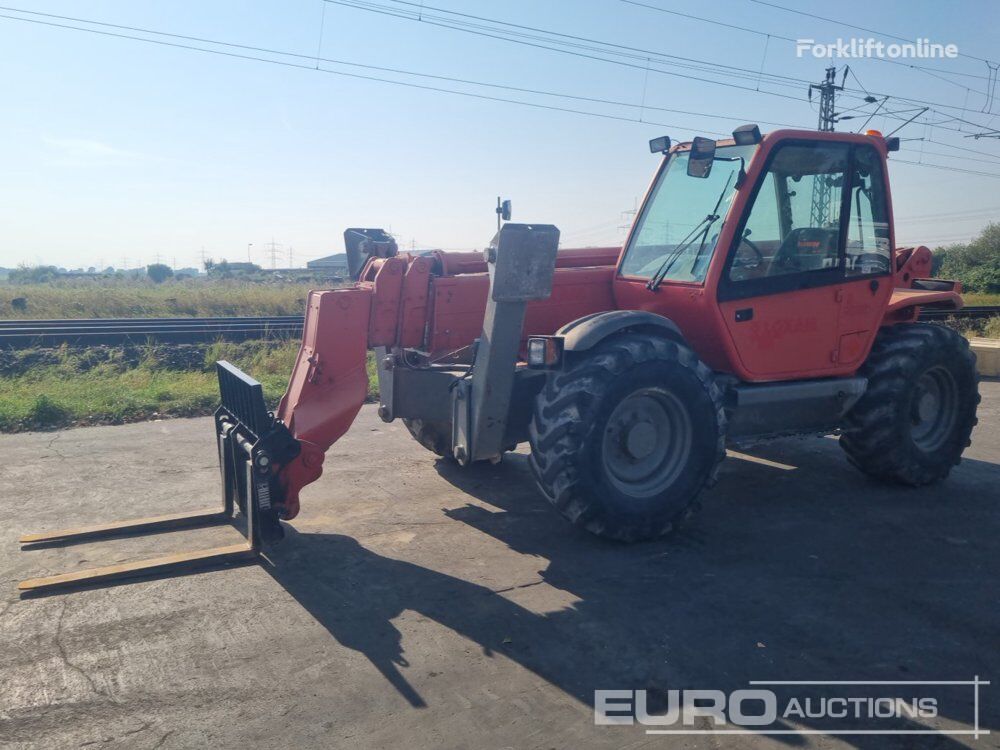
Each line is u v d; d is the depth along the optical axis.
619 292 5.05
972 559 4.17
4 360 9.24
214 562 3.93
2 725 2.60
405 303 4.55
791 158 4.70
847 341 5.11
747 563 4.07
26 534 4.29
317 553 4.11
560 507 4.12
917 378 5.28
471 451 4.30
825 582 3.85
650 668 3.04
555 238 4.17
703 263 4.61
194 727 2.61
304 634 3.25
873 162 5.13
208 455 5.98
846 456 6.12
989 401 8.84
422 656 3.09
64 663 2.99
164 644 3.15
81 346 10.27
